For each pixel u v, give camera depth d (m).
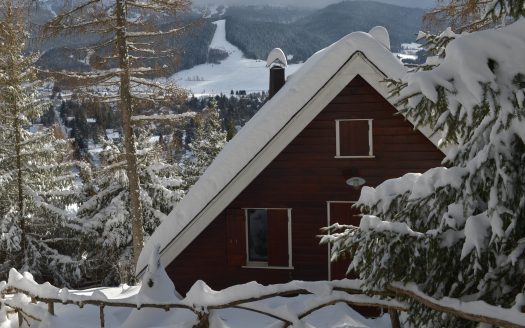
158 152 22.33
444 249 4.60
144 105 16.34
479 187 4.51
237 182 10.54
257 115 13.59
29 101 20.75
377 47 9.98
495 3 4.58
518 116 4.05
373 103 10.37
